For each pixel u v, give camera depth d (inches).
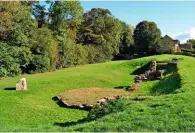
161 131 633.6
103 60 3371.1
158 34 4574.3
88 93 1401.3
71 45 2849.4
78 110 1139.9
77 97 1306.6
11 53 2187.5
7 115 1043.3
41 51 2444.6
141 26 4653.1
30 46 2390.5
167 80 1411.2
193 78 1274.6
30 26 2428.6
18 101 1222.9
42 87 1529.3
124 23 4473.4
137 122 673.6
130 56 4389.8
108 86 1696.6
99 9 3932.1
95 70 2322.8
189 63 2080.5
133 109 785.6
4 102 1190.9
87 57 3137.3
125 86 1678.2
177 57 2632.9
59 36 2925.7
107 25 3831.2
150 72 1662.2
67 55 2770.7
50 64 2516.0
